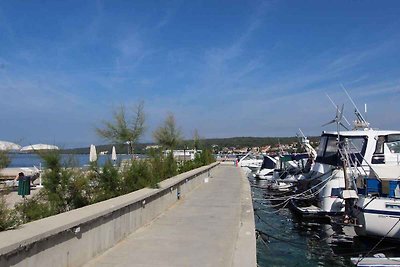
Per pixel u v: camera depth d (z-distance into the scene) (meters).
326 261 13.71
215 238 9.67
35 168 25.66
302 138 38.16
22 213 8.90
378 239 14.97
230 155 91.88
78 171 10.91
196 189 23.61
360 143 20.52
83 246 7.14
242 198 18.31
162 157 19.39
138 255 7.95
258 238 16.50
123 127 16.75
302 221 20.38
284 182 34.62
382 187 15.17
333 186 20.30
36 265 5.51
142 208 11.29
